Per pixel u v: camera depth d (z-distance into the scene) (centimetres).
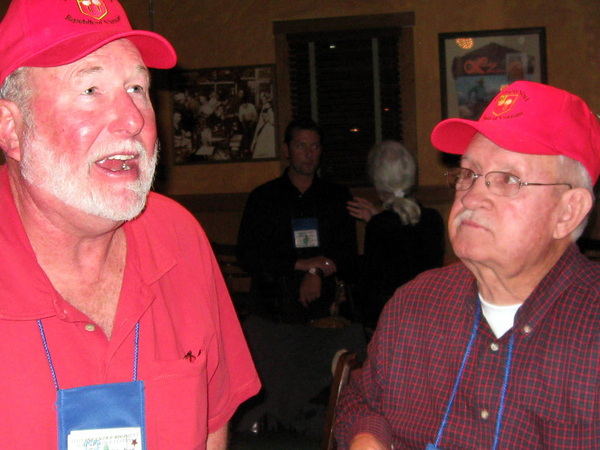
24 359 98
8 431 96
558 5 546
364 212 388
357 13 569
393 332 146
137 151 100
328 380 241
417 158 573
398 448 143
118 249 112
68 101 95
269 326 251
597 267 133
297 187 400
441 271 151
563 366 123
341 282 361
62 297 103
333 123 582
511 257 122
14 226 102
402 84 572
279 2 575
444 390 137
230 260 428
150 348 110
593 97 548
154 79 580
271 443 233
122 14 105
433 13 562
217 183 591
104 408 101
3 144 100
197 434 112
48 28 95
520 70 555
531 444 125
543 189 121
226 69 581
